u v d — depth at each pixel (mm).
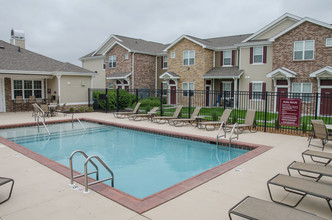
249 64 20891
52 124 13938
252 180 5293
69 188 4820
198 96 23750
